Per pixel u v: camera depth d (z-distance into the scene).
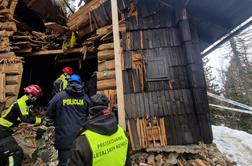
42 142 5.18
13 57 6.36
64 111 3.54
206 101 5.18
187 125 5.22
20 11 8.31
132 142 5.13
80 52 7.22
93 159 1.89
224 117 20.08
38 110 7.79
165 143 5.12
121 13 5.88
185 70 5.50
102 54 5.99
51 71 9.80
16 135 5.21
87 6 6.18
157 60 5.58
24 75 9.06
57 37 7.33
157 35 5.75
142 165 4.66
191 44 5.40
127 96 5.42
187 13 5.62
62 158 3.38
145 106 5.35
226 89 26.42
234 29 6.58
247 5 5.42
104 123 2.02
